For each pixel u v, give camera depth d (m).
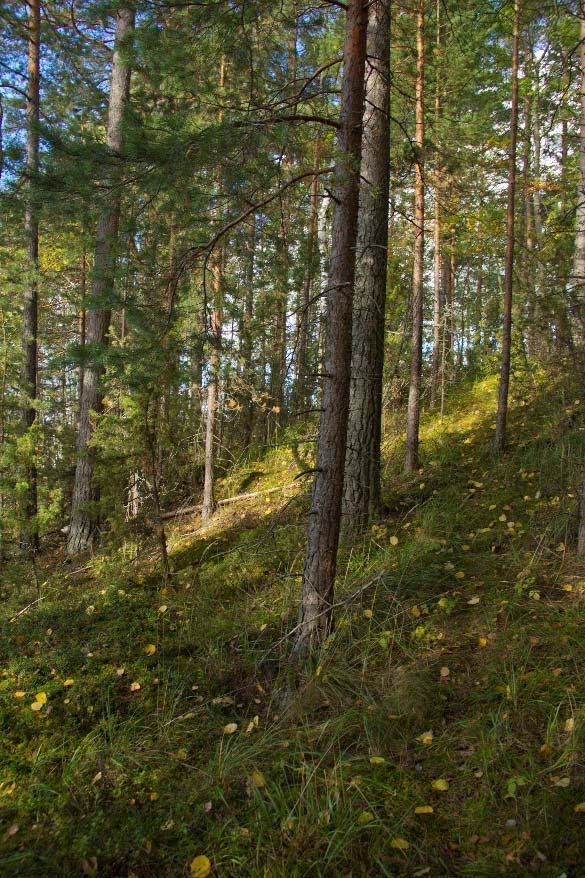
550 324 8.32
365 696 3.76
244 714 3.95
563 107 7.46
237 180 4.57
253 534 7.70
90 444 7.49
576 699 3.38
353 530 6.37
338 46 8.70
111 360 5.38
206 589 6.06
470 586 4.95
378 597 4.91
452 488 7.38
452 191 10.11
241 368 10.51
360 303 6.48
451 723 3.48
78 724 3.88
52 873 2.65
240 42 5.28
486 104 10.90
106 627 5.32
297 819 2.83
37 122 4.63
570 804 2.74
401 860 2.62
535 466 7.36
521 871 2.46
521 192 14.02
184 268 5.05
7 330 12.55
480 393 12.06
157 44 5.48
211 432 10.35
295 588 5.45
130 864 2.70
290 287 8.72
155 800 3.15
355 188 4.33
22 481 8.05
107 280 5.46
